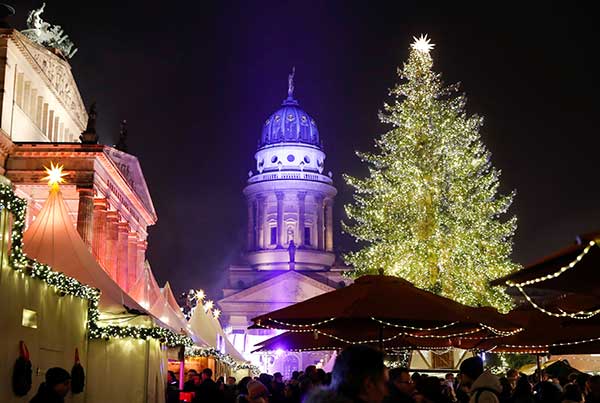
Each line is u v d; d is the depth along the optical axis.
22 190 43.16
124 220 52.78
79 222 40.62
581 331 18.30
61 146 41.06
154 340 25.17
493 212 48.69
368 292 16.08
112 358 23.59
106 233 45.59
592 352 21.19
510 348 22.44
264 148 126.19
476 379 10.65
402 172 48.94
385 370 5.85
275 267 119.75
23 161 41.00
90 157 41.38
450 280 47.19
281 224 121.19
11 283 15.33
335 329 19.36
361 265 49.72
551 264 10.46
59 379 10.26
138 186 58.88
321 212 123.44
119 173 46.84
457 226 47.59
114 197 48.25
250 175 128.38
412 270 47.38
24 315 16.12
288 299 113.50
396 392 9.00
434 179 48.50
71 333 20.17
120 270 51.78
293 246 118.50
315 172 125.50
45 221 24.55
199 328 49.97
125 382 23.48
